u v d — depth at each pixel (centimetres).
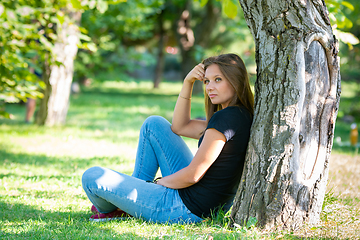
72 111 1326
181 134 316
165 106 1630
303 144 260
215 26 2192
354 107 1420
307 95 259
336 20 423
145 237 253
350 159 608
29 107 1003
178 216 278
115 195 278
